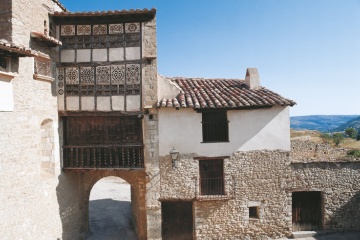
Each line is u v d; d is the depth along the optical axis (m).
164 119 12.64
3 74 8.41
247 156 12.96
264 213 13.00
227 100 12.92
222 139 13.01
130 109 12.27
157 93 12.42
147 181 12.60
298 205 13.61
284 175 13.12
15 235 8.94
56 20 12.13
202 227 12.77
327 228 13.42
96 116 12.42
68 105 12.20
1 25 9.42
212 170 13.04
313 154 15.96
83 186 14.62
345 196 13.41
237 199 12.89
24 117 9.57
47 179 11.02
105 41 12.28
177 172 12.70
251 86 14.70
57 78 12.14
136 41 12.27
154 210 12.67
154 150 12.61
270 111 13.06
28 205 9.65
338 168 13.38
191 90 14.23
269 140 13.05
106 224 16.59
